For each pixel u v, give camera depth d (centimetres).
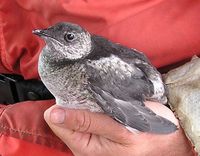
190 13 62
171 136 60
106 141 61
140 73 58
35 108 66
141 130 57
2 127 66
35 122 65
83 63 57
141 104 57
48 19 63
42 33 58
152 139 60
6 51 67
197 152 60
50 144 65
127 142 60
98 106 58
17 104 68
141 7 61
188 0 61
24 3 63
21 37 65
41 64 59
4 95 73
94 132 60
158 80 59
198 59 63
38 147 65
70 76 57
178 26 61
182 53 63
